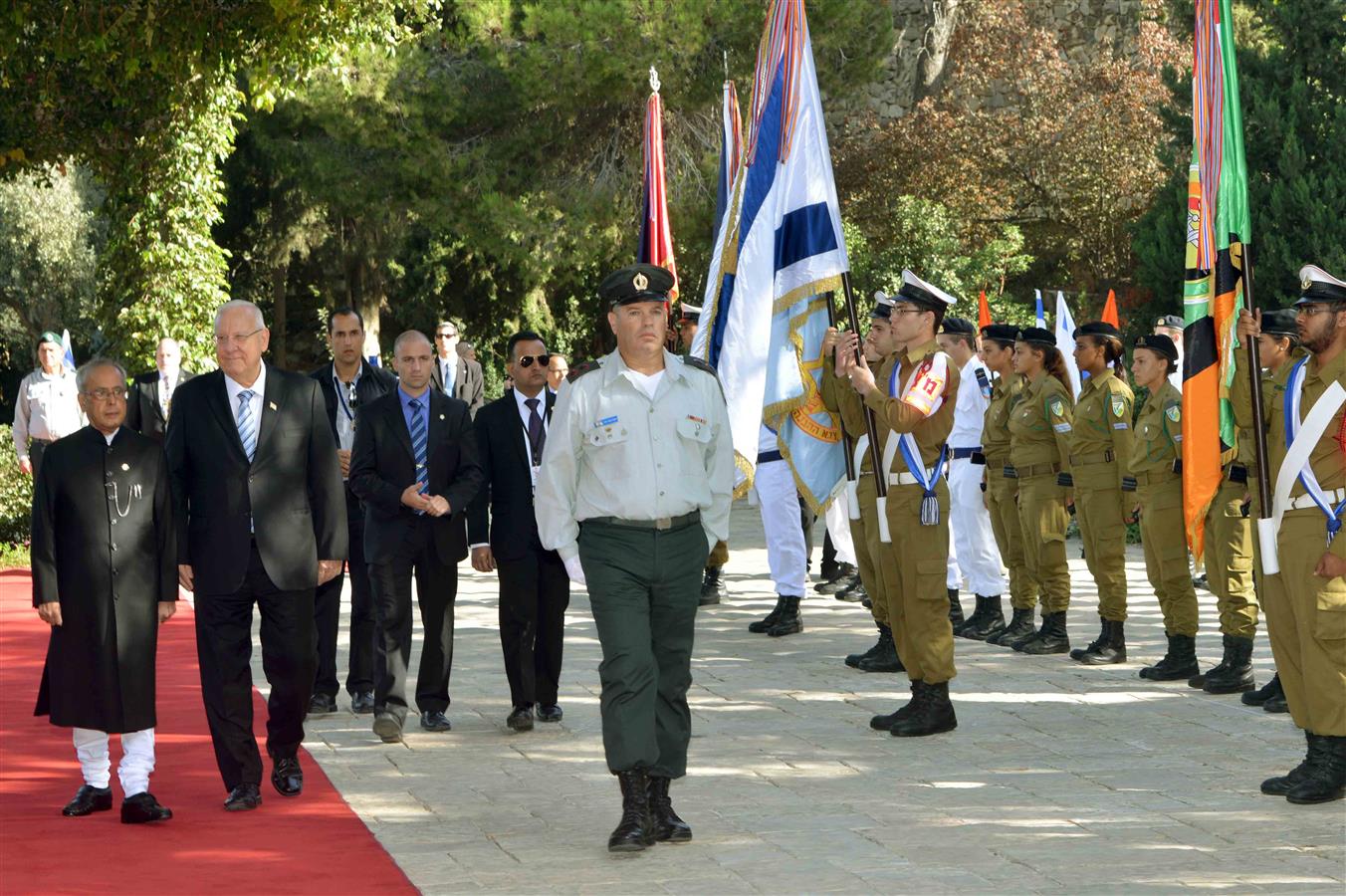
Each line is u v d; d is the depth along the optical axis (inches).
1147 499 366.9
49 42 641.6
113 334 728.3
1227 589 352.2
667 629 238.8
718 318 350.6
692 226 1008.2
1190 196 303.7
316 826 248.8
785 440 347.9
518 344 324.5
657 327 239.0
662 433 237.3
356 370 358.9
